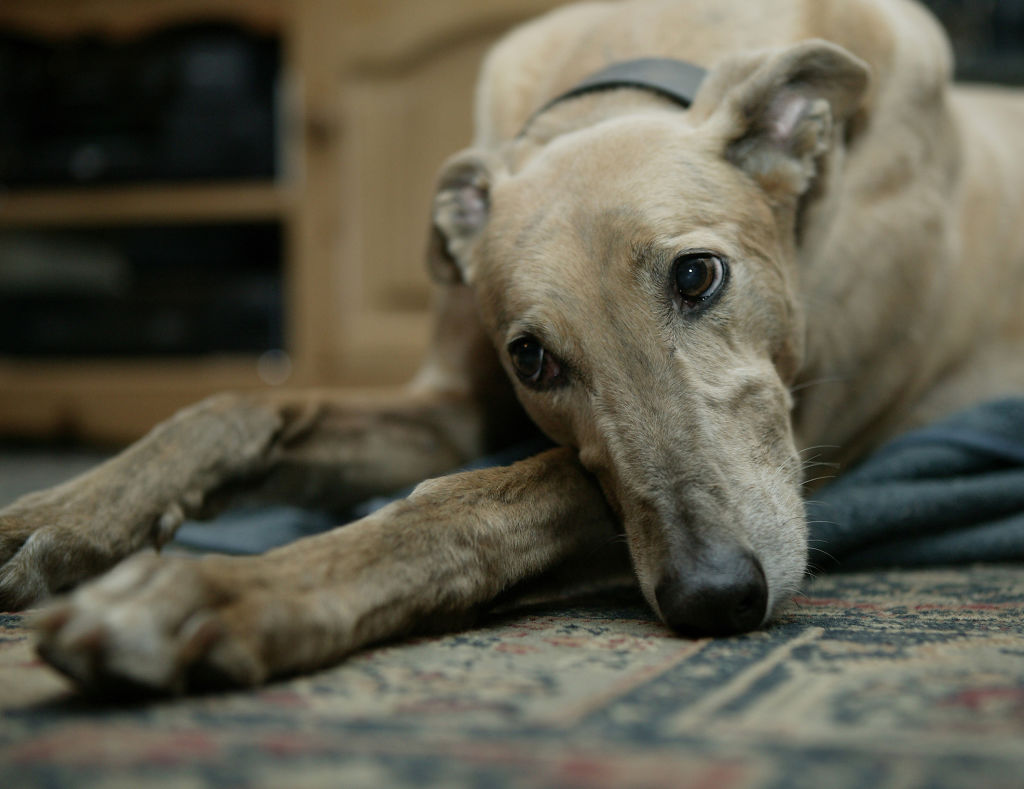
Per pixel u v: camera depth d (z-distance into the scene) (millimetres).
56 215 4652
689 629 1207
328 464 1843
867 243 1958
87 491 1451
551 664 1047
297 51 4316
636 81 1860
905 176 2057
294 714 864
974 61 3494
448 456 2051
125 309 4594
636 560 1351
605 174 1560
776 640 1157
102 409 4617
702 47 1964
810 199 1774
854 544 1752
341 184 4336
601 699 900
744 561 1235
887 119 2035
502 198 1672
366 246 4328
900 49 2082
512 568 1314
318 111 4301
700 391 1413
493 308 1632
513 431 2168
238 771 723
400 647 1139
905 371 2172
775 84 1634
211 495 1622
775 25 1986
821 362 1922
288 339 4539
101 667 849
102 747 775
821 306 1870
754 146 1662
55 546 1355
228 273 4594
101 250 5039
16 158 4668
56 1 4551
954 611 1345
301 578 1046
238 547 1849
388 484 1956
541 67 2254
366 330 4344
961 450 1988
